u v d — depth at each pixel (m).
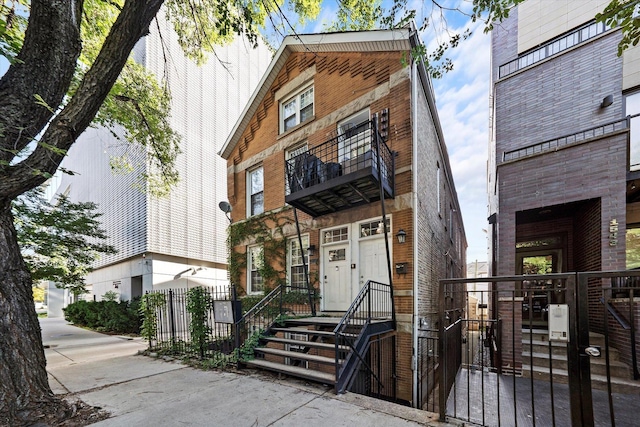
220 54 16.55
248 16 5.67
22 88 3.57
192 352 6.54
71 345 9.10
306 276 7.46
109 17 7.06
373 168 5.77
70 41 3.86
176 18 7.14
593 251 6.27
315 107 8.53
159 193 10.48
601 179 5.68
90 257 11.72
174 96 13.82
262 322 7.31
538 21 7.75
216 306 6.09
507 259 6.62
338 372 4.18
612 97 6.30
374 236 6.94
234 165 10.91
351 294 7.16
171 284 13.48
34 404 3.35
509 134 7.68
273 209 9.25
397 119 6.79
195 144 14.89
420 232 6.71
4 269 3.41
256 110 10.35
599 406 3.97
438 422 3.13
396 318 6.23
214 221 15.68
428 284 7.46
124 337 11.05
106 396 4.14
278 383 4.59
